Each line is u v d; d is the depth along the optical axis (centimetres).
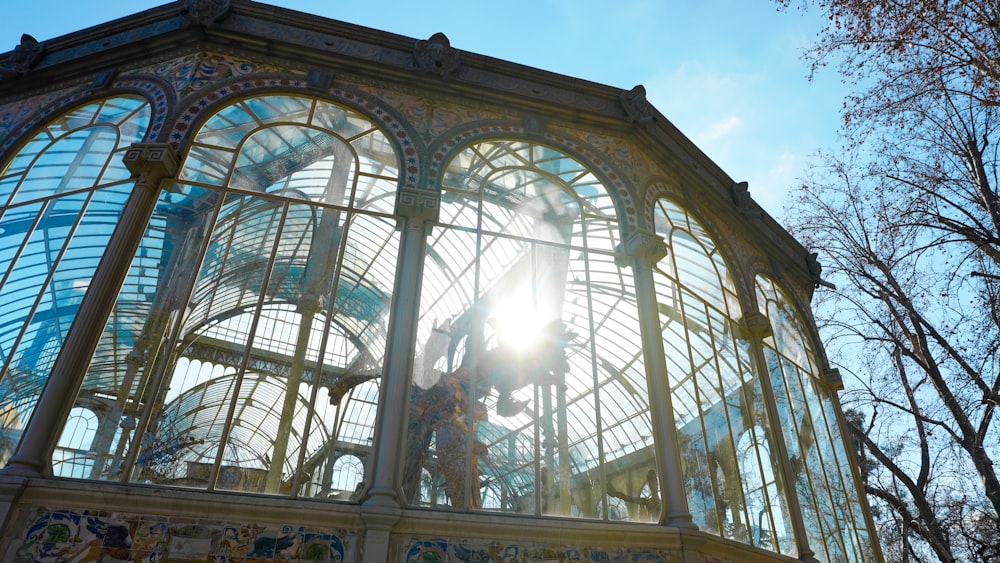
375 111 1160
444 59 1216
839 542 1295
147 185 984
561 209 1188
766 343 1435
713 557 948
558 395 1008
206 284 955
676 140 1458
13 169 1084
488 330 1027
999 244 1703
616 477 957
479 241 1091
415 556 789
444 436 909
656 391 1039
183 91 1105
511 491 898
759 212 1606
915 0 1579
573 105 1298
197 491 779
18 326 892
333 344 934
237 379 874
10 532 696
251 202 1026
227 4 1198
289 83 1155
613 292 1134
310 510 784
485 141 1195
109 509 736
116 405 826
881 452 2491
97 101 1143
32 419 777
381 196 1077
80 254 958
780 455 1225
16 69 1172
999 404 1783
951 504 2078
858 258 2412
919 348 2211
